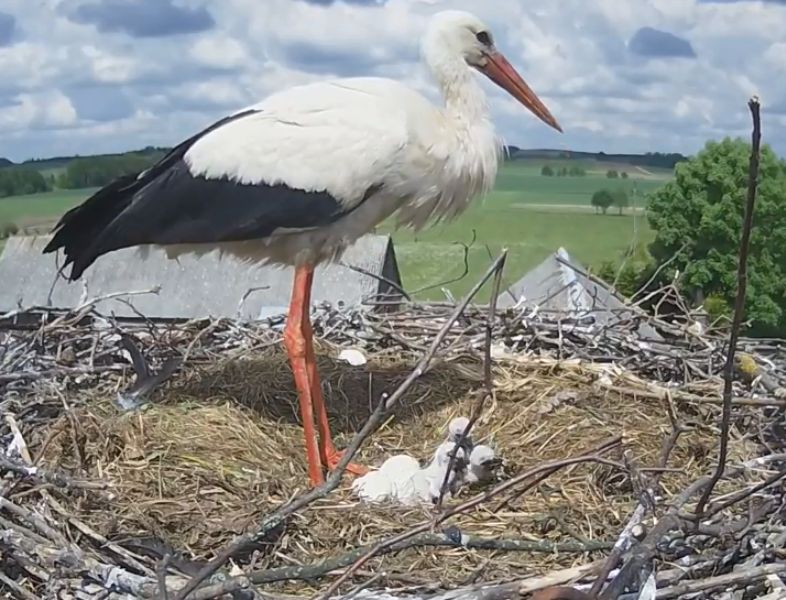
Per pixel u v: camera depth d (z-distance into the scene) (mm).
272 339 2225
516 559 1433
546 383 2020
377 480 1648
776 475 1433
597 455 1436
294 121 1815
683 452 1765
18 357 2025
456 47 1919
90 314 2250
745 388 1964
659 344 2207
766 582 1287
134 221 1896
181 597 1174
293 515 1506
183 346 2215
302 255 1869
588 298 2906
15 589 1359
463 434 1551
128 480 1643
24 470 1508
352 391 2057
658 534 1238
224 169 1833
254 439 1839
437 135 1824
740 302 1117
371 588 1358
